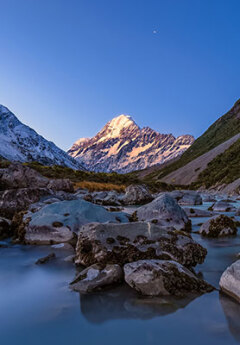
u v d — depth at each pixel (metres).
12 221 9.57
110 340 2.90
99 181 56.91
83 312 3.57
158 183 80.56
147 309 3.64
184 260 5.57
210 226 9.37
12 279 4.96
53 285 4.63
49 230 8.16
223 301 3.88
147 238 5.83
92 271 4.80
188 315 3.46
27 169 24.25
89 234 5.95
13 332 3.07
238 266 4.14
